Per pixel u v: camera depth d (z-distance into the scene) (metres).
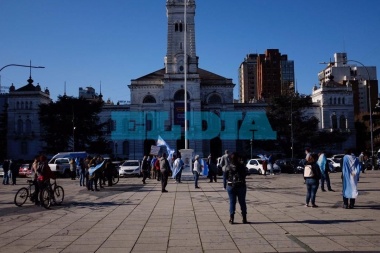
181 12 100.06
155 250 10.79
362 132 112.00
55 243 11.74
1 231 13.66
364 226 13.52
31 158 102.88
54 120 78.19
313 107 108.19
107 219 15.97
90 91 148.12
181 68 98.75
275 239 11.83
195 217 16.16
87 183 29.72
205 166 42.03
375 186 29.09
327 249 10.54
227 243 11.47
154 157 45.56
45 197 19.58
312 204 18.34
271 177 44.62
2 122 110.25
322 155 26.22
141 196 24.80
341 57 184.38
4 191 30.31
